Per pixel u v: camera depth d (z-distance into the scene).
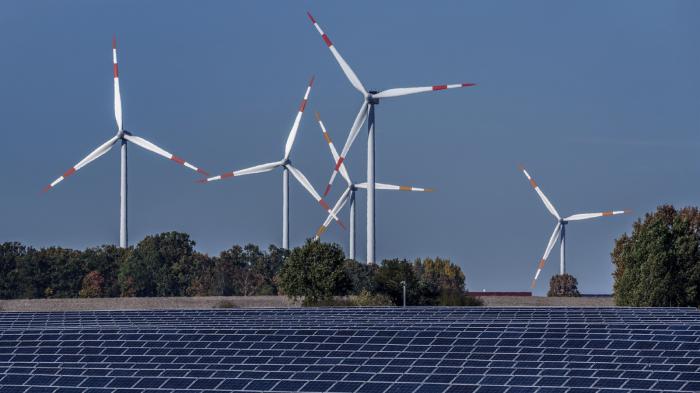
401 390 177.00
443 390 176.25
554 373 182.75
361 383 180.25
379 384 179.38
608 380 175.00
